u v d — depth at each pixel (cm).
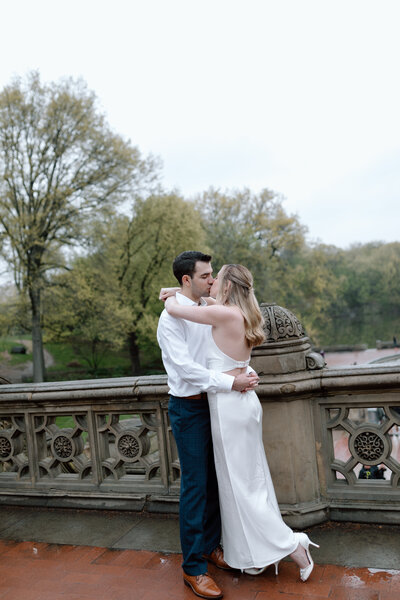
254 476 228
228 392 223
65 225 2497
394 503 268
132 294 2964
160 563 253
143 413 323
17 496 356
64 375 3438
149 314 2992
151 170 2650
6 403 358
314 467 284
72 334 3023
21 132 2431
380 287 8050
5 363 3662
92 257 2672
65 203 2444
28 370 3578
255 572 233
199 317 222
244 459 225
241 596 219
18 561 269
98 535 293
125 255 2933
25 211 2380
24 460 363
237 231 3584
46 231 2469
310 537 264
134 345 3284
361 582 217
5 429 386
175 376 233
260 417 233
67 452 347
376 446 272
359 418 1425
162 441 318
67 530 305
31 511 344
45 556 272
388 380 259
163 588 230
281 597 214
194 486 231
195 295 242
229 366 227
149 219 2822
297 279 4147
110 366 3712
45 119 2427
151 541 279
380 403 269
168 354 228
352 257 8350
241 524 224
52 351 3909
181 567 245
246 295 228
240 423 224
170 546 271
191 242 2875
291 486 277
